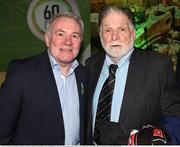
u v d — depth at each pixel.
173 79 1.64
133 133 1.40
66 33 1.66
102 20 1.67
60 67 1.72
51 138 1.61
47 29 1.73
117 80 1.67
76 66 1.79
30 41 3.45
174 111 1.53
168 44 3.48
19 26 3.43
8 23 3.43
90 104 1.73
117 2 3.41
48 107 1.59
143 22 3.47
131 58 1.71
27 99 1.58
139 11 3.45
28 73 1.60
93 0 3.39
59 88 1.69
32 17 3.41
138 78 1.63
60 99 1.67
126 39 1.65
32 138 1.60
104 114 1.63
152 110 1.59
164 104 1.58
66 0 3.38
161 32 3.48
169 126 1.42
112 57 1.70
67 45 1.65
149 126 1.44
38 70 1.63
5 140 1.56
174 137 1.37
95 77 1.79
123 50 1.65
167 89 1.60
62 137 1.64
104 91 1.68
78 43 1.70
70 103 1.71
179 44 3.46
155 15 3.45
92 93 1.75
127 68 1.69
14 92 1.54
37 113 1.58
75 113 1.72
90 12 3.39
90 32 3.38
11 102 1.54
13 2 3.40
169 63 1.65
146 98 1.58
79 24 1.70
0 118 1.55
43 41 3.44
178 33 3.46
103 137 1.46
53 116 1.60
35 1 3.39
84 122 1.74
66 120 1.67
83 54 3.33
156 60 1.65
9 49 3.46
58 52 1.66
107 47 1.67
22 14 3.41
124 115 1.58
